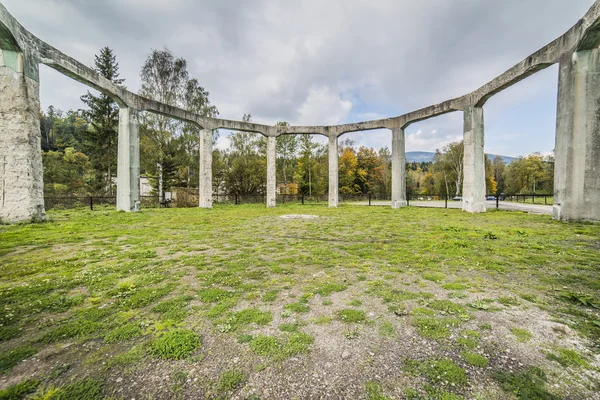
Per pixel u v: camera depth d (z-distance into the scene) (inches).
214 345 81.6
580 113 338.6
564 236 250.4
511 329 90.3
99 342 83.7
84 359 75.4
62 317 99.7
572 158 346.0
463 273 149.4
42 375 68.9
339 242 237.9
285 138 1213.1
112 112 980.6
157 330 90.1
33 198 345.7
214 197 1113.4
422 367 71.5
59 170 954.7
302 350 78.7
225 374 69.0
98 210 596.4
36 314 102.0
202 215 493.0
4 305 109.4
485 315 100.3
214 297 116.8
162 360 74.7
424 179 2036.2
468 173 549.0
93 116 955.3
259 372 69.9
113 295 119.7
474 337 85.6
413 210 605.6
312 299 115.8
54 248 212.7
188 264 168.6
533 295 118.9
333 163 805.9
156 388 64.3
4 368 71.3
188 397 61.5
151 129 840.3
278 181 1409.9
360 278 141.8
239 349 79.6
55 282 134.9
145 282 135.5
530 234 261.6
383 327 92.0
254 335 87.2
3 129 329.1
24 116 337.4
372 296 118.9
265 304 110.6
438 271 153.4
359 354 77.1
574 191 346.3
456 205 807.7
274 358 75.2
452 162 1550.2
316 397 61.5
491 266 159.9
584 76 334.3
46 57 366.3
